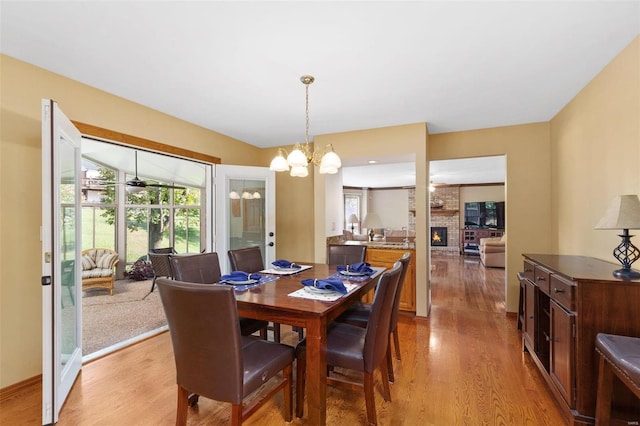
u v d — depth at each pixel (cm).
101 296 495
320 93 279
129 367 247
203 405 198
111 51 208
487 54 212
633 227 169
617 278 167
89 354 271
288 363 176
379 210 1112
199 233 779
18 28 181
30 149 222
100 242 617
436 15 171
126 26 180
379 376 231
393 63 225
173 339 154
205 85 262
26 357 218
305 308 164
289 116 340
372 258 394
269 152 493
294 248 480
